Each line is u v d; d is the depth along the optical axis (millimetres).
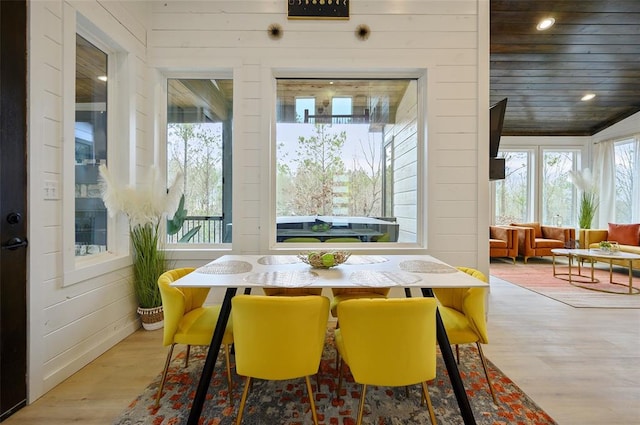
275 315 1297
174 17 2887
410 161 3207
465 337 1645
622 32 3814
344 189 3186
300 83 3129
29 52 1668
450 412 1610
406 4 2928
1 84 1543
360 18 2924
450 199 2965
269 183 2943
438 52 2930
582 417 1576
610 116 6020
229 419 1547
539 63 4480
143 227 2574
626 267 4672
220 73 3010
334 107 3164
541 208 6586
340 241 3162
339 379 1721
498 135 3410
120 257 2445
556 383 1871
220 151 3082
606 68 4574
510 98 5410
